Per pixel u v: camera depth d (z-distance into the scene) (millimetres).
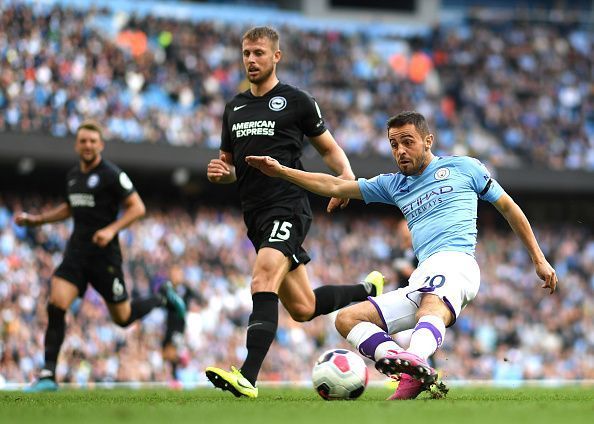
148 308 40688
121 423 15672
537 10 140625
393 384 43000
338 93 104875
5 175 89750
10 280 69062
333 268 90625
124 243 77812
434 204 24109
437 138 105938
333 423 15203
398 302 23531
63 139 83688
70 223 77875
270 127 26609
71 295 37156
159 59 94875
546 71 115188
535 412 17859
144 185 96875
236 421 15781
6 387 45188
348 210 100562
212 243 84438
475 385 45438
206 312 76312
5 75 82500
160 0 109188
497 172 104500
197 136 91625
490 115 109312
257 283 25203
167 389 38750
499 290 94312
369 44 111500
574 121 111688
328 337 76375
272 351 72562
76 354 65000
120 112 88312
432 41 114312
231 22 102875
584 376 89562
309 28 113125
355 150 99562
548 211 115000
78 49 88812
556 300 96188
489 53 115312
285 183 26234
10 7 85438
